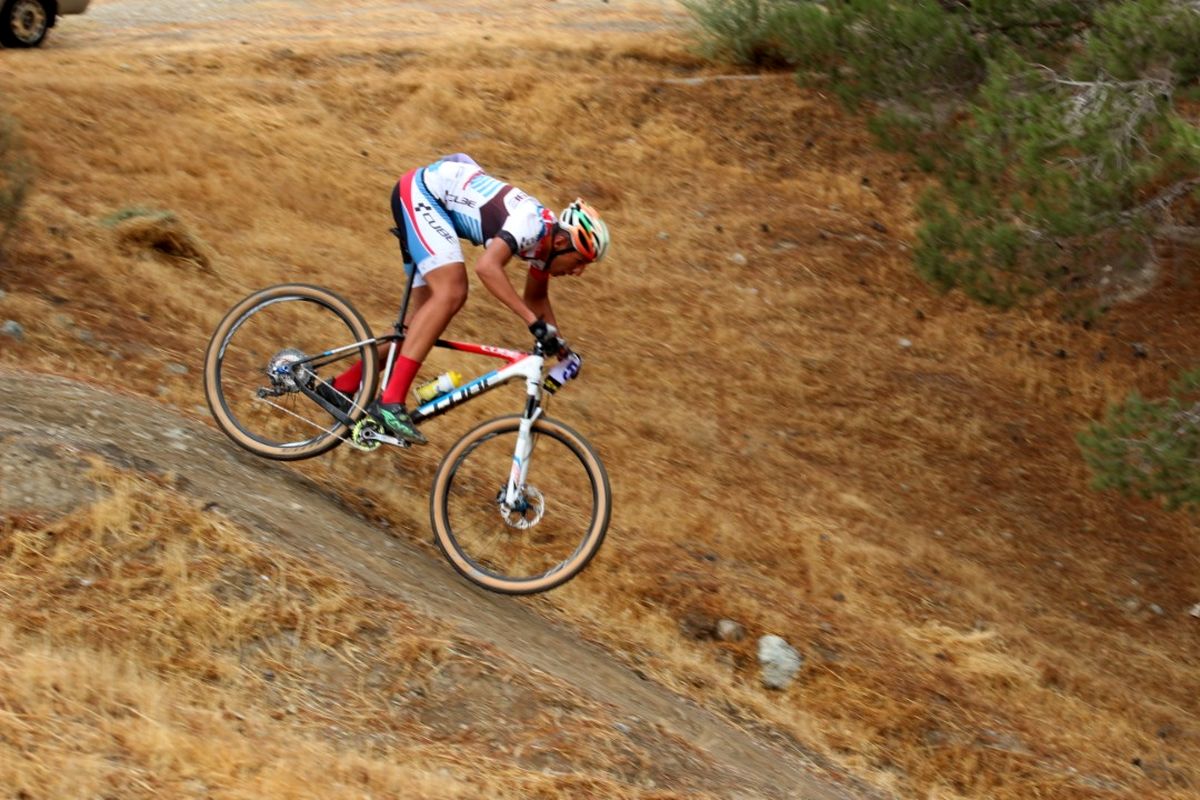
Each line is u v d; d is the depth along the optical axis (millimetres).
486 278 5148
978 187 12133
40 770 3246
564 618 6164
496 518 6434
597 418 9609
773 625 6820
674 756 4652
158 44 15961
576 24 19094
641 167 15117
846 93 14062
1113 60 9930
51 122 11391
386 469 6523
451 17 19078
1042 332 13430
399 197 5410
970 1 13164
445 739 4227
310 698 4195
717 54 17312
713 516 8250
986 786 6352
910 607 8148
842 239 14406
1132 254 12930
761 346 12188
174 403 6500
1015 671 7609
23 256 7977
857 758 6188
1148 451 9234
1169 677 8695
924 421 11617
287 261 10469
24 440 4691
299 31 17469
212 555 4543
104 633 4102
